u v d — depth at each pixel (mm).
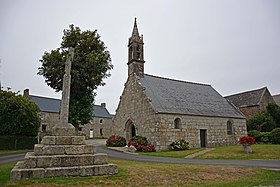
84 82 20094
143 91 24312
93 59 19609
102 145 28734
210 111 26406
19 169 7504
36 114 27375
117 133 28688
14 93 26094
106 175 8180
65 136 8875
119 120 28656
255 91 38969
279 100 44344
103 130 54969
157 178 8141
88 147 8820
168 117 22609
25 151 22266
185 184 7590
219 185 7340
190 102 26406
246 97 39188
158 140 21547
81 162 8312
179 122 23375
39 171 7523
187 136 23375
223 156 16922
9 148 24000
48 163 7914
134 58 27188
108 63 21344
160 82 27656
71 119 20344
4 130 24438
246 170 10219
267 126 31219
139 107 24656
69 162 8156
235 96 41656
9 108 24688
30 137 25750
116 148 23391
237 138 27328
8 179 7395
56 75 19781
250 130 31078
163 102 24125
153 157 16750
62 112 9531
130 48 28375
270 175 9516
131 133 26844
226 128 26781
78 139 8969
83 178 7617
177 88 28156
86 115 21281
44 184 6766
